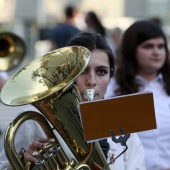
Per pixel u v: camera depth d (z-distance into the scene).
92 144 6.56
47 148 6.53
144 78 10.77
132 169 7.47
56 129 6.62
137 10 46.34
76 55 6.74
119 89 10.73
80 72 6.57
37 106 6.56
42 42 33.09
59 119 6.57
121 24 37.41
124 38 10.98
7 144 6.51
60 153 6.64
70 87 6.59
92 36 7.34
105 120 6.36
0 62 13.45
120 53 10.94
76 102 6.59
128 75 10.77
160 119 10.09
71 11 22.16
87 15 23.08
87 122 6.32
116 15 46.81
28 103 6.49
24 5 36.28
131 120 6.42
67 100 6.57
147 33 10.74
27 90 6.64
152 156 9.96
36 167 6.79
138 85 10.70
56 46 21.17
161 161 9.98
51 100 6.53
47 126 6.64
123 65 10.84
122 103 6.39
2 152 7.17
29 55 33.19
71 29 21.00
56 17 43.62
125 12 46.56
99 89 7.21
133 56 10.85
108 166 6.73
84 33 7.43
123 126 6.41
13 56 13.54
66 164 6.63
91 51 7.24
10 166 7.04
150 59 10.71
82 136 6.56
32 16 36.97
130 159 7.52
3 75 11.80
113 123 6.39
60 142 6.96
